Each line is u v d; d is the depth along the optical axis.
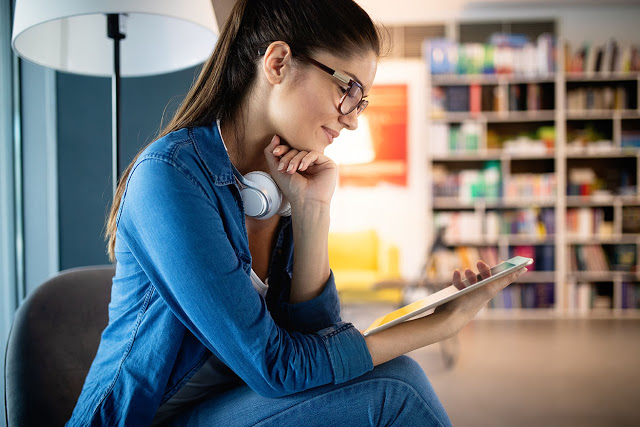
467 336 4.91
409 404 0.87
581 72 5.91
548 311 5.90
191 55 1.65
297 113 0.92
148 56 1.69
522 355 4.23
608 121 6.16
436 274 5.89
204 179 0.85
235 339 0.80
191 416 0.97
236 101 0.97
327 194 0.96
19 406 1.00
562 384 3.50
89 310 1.23
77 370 1.14
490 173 5.97
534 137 6.26
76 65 1.63
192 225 0.79
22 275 2.08
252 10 0.96
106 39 1.65
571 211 5.97
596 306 5.93
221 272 0.79
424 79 6.23
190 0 1.40
